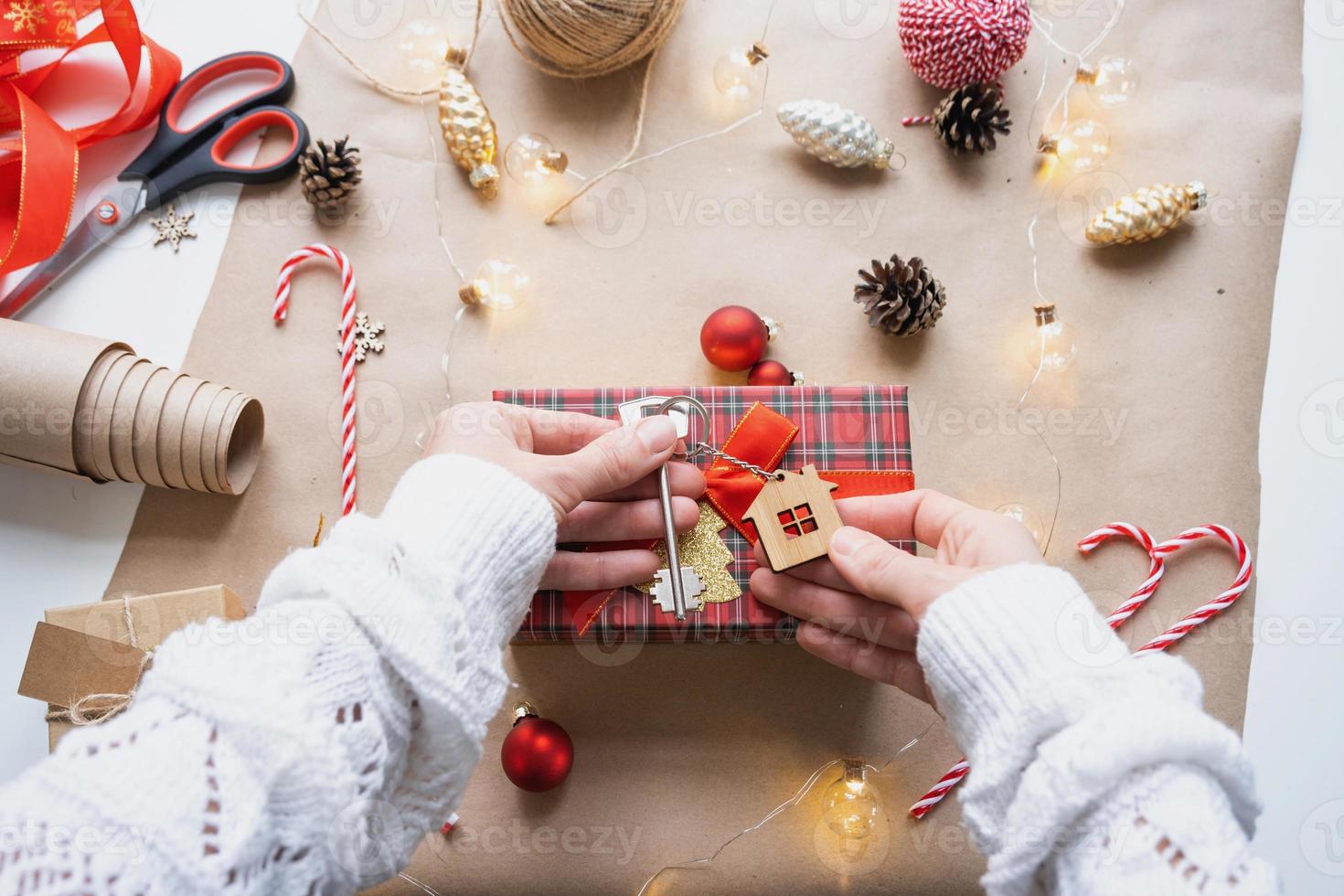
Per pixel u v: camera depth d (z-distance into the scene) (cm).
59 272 72
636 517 61
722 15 75
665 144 74
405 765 47
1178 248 72
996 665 48
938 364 72
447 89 71
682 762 68
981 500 71
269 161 74
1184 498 70
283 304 72
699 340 72
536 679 68
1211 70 74
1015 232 73
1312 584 69
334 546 47
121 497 70
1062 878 44
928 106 74
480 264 73
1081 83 73
